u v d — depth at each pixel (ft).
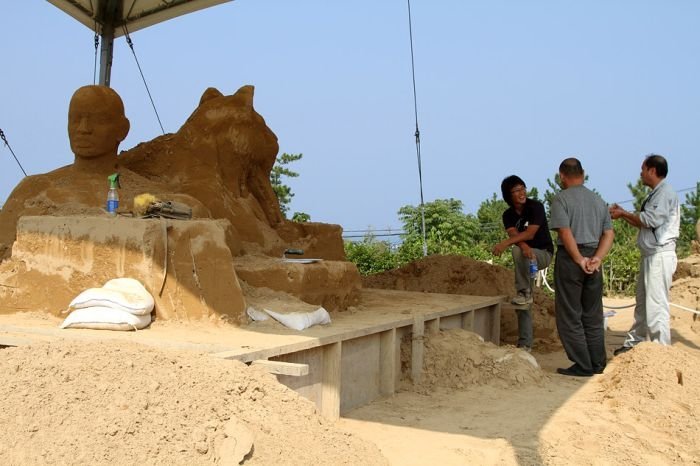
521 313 24.70
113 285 16.71
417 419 16.65
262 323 17.40
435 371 20.42
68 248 17.84
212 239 17.51
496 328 27.78
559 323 21.90
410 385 20.03
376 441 14.69
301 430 11.87
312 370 15.89
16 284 18.25
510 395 19.12
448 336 21.70
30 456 9.54
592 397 18.78
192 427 10.71
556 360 25.17
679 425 15.92
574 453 14.21
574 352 21.65
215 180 24.95
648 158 23.29
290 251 22.27
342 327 17.76
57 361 11.43
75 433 9.92
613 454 14.21
